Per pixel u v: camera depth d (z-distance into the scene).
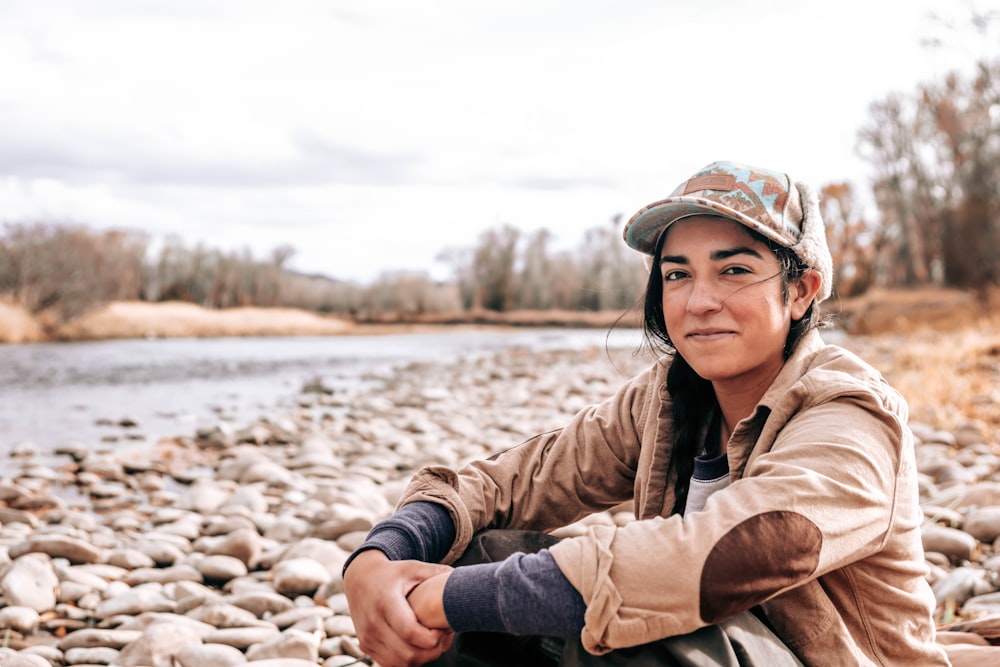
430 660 1.59
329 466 5.95
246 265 37.94
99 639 2.81
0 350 17.20
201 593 3.31
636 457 2.02
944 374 8.38
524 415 8.85
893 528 1.56
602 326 40.34
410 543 1.74
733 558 1.39
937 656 1.68
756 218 1.65
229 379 12.66
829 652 1.57
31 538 3.69
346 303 41.03
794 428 1.59
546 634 1.52
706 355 1.70
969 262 21.31
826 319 1.83
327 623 3.00
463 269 45.09
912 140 26.39
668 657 1.44
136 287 32.12
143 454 6.52
